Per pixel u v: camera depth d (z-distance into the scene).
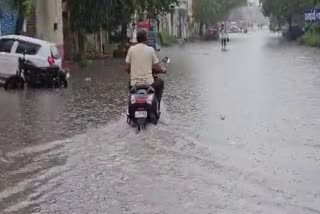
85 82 24.70
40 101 17.98
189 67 32.75
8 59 22.48
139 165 9.72
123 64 37.16
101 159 10.16
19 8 27.08
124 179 8.85
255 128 13.06
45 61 22.39
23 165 9.78
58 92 20.64
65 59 40.59
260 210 7.33
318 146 11.16
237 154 10.53
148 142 11.57
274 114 14.98
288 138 11.95
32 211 7.39
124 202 7.71
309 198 7.82
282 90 20.20
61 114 15.25
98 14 38.66
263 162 9.90
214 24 110.00
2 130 12.97
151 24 52.34
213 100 17.83
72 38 41.28
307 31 65.25
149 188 8.36
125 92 20.61
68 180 8.83
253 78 25.00
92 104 17.25
